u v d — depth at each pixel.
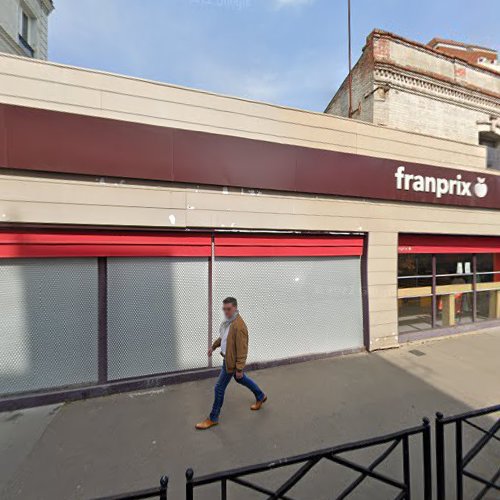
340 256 5.20
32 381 3.57
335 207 4.98
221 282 4.41
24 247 3.47
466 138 8.21
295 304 4.86
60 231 3.61
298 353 4.86
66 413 3.33
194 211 4.12
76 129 3.51
